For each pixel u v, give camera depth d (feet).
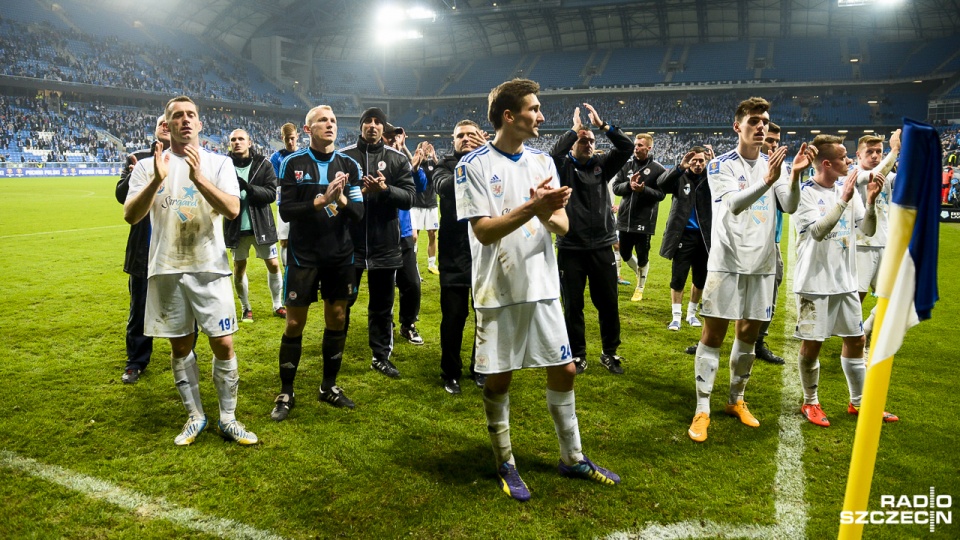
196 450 10.54
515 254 8.86
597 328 19.43
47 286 23.86
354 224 14.16
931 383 14.17
